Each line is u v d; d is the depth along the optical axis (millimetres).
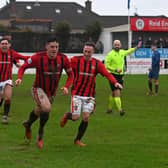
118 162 15289
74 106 17578
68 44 79812
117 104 25719
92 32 99875
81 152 16641
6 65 22766
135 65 67125
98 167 14633
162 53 67812
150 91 39031
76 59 17641
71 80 17234
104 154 16391
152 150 17125
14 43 75438
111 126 22312
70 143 18188
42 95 16922
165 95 38719
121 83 27000
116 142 18531
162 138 19469
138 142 18578
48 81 16938
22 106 29750
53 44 16516
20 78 16969
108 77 17797
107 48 100875
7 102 22547
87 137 19531
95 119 24500
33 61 16750
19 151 16703
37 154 16250
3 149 16984
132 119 24750
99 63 17766
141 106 30922
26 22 114875
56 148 17266
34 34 75750
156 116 26094
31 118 17562
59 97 36094
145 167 14727
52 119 24297
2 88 22938
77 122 23062
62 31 98250
